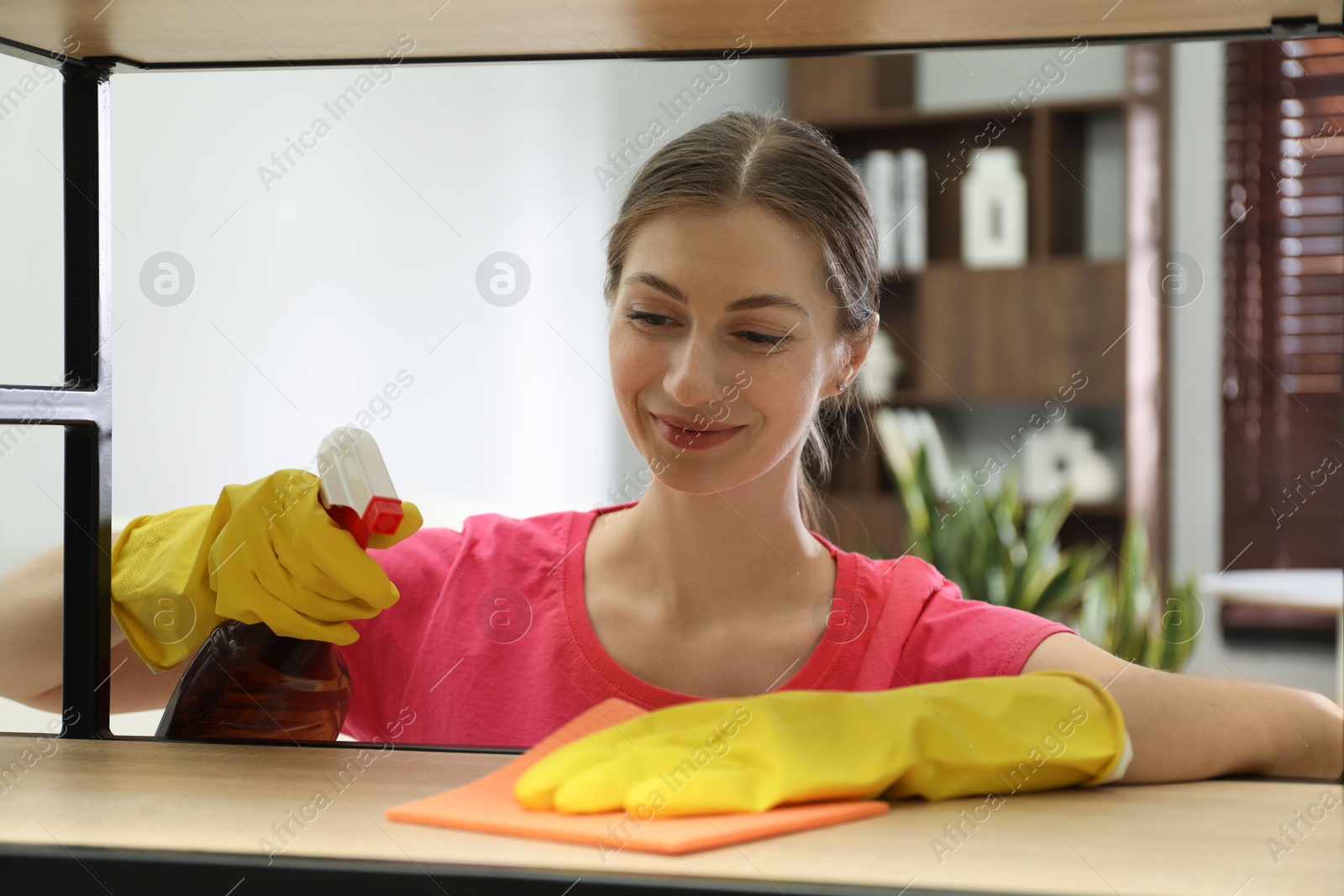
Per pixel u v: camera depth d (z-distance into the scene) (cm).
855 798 47
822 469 107
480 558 90
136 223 125
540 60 64
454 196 217
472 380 223
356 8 55
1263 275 322
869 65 342
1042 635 77
